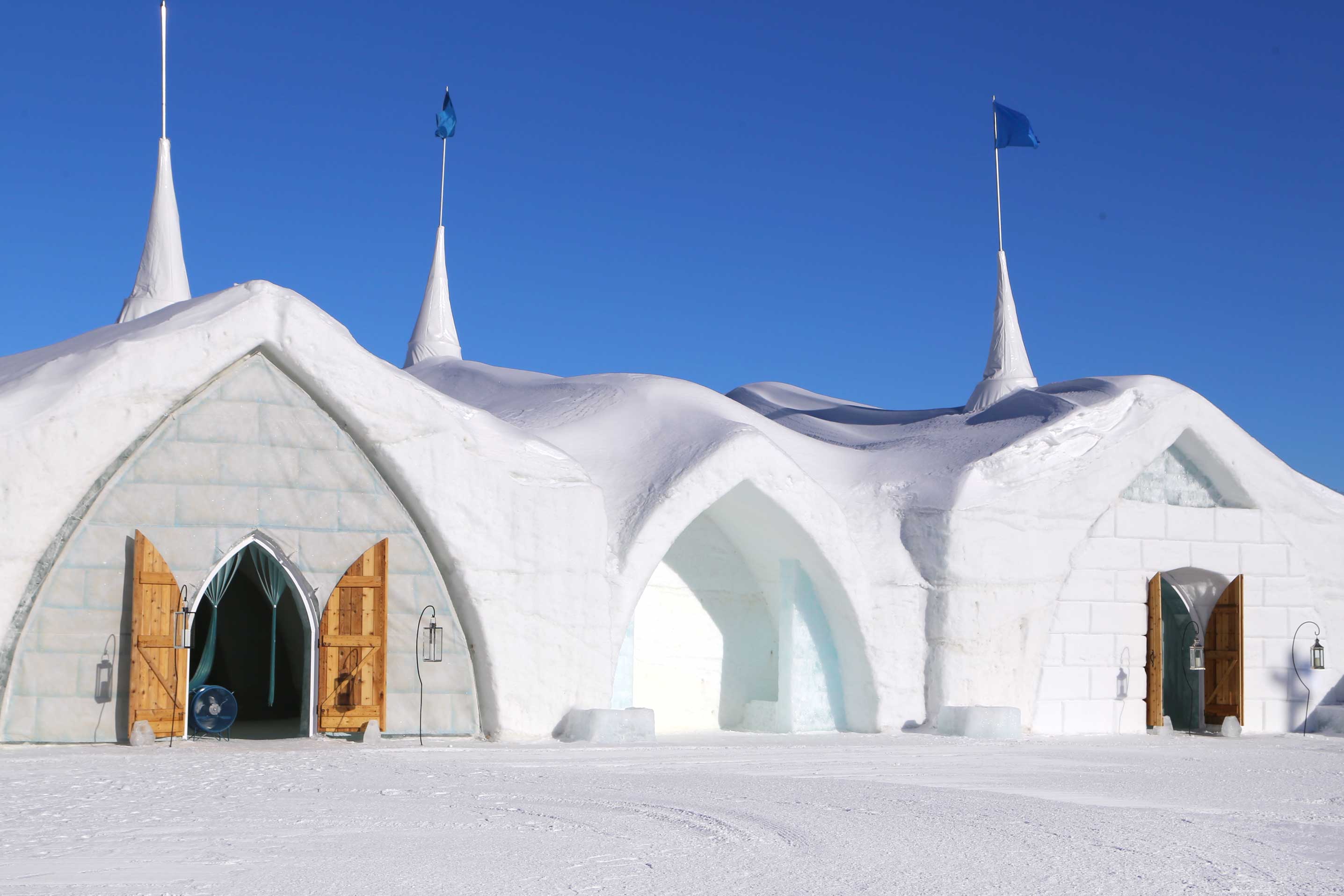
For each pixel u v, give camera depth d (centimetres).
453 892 721
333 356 1655
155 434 1573
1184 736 2186
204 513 1586
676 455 1981
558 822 993
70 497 1502
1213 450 2327
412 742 1638
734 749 1670
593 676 1788
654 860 836
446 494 1708
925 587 2077
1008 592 2097
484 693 1720
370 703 1645
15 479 1470
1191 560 2300
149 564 1524
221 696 1662
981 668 2059
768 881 774
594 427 2138
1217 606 2291
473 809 1052
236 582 2411
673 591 2083
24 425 1476
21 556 1473
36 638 1491
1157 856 893
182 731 1551
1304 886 796
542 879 762
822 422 3011
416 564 1705
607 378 2394
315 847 859
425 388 1772
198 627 2384
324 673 1633
